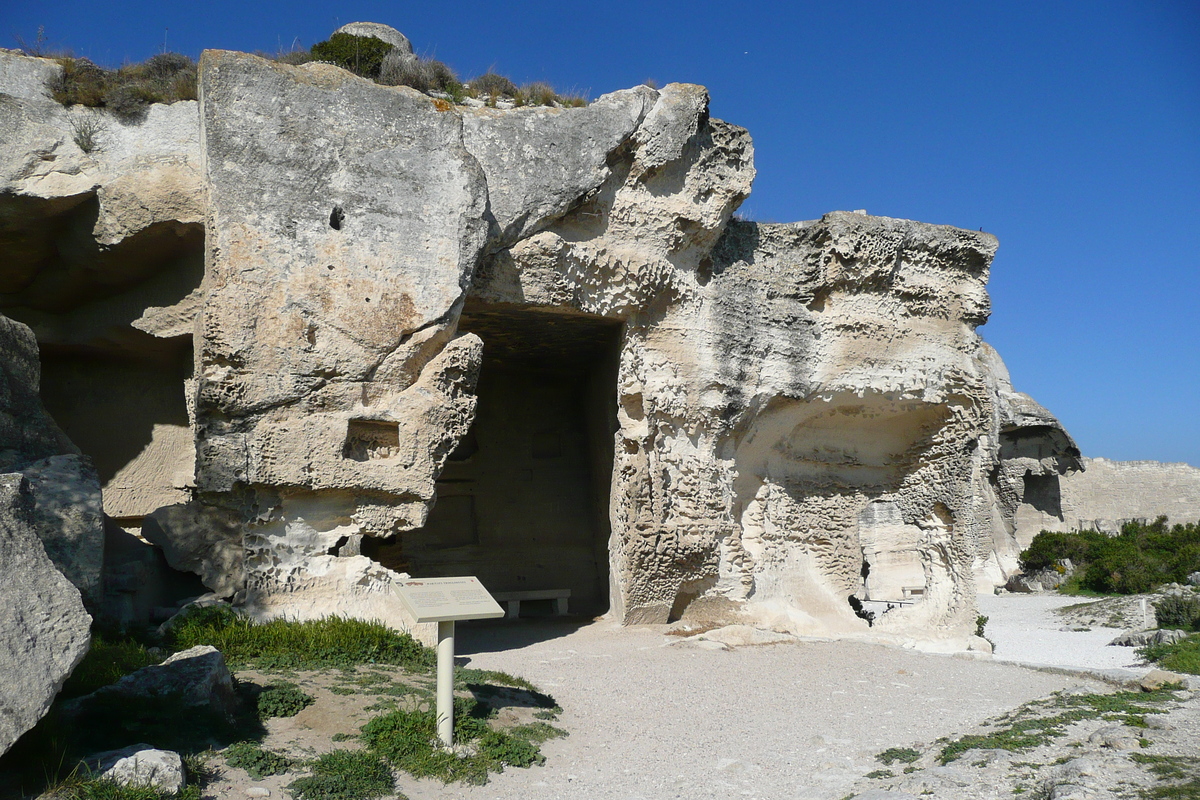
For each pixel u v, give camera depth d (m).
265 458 11.04
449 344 12.20
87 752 5.91
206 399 10.73
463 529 18.05
